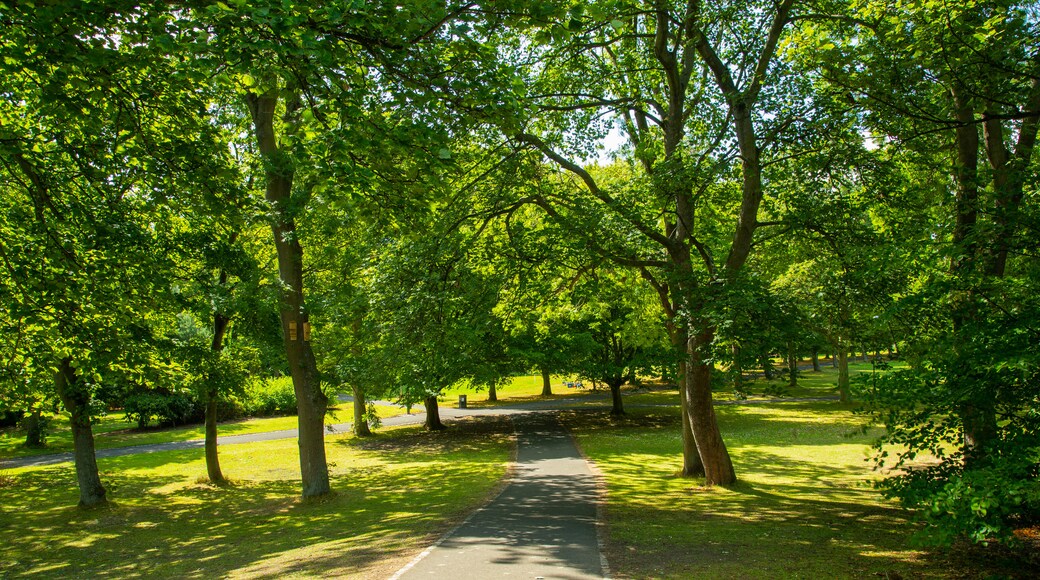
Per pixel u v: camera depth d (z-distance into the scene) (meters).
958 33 7.90
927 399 6.81
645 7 13.28
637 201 13.27
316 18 6.41
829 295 11.97
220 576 7.92
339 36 6.78
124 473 20.94
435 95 7.34
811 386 44.75
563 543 8.66
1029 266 7.32
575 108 14.58
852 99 10.06
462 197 13.05
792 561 7.57
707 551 8.12
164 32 6.53
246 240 17.66
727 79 12.53
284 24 5.74
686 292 11.90
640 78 16.34
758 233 15.03
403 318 12.69
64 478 20.73
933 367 6.88
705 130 14.63
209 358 15.88
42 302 9.77
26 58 7.44
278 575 7.45
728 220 16.59
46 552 11.40
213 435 18.77
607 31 13.71
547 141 15.30
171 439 29.89
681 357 13.71
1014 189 7.14
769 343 10.05
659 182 11.71
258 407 40.00
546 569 7.16
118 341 11.05
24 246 10.21
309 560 8.32
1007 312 6.51
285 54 6.38
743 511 11.44
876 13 9.73
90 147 9.36
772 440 22.47
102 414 15.75
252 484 18.66
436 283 12.67
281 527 12.03
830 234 12.23
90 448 15.76
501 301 14.11
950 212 8.95
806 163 11.24
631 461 19.67
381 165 8.31
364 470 20.33
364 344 15.31
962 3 7.92
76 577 9.27
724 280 11.11
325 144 7.46
